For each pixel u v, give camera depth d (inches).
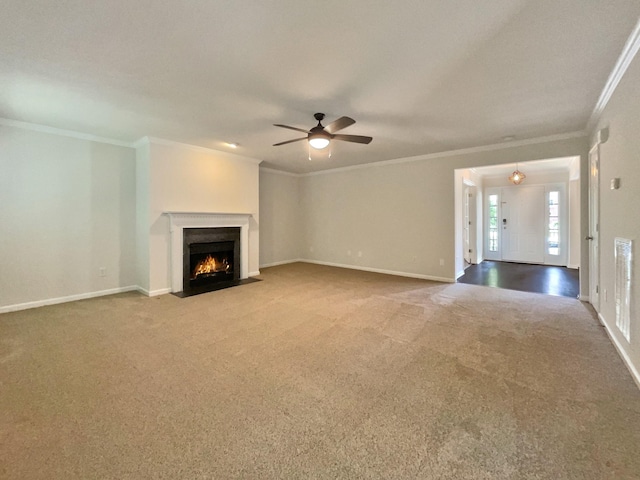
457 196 210.5
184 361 92.9
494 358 94.6
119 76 96.0
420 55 83.9
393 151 201.8
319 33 74.0
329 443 59.1
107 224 171.0
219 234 200.5
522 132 156.7
